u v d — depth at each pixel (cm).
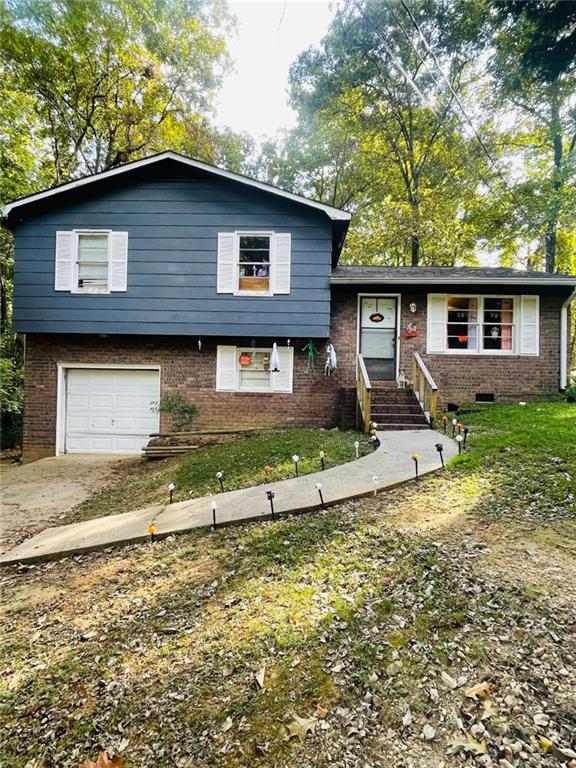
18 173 1285
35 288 948
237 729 193
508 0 812
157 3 1427
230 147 1928
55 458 965
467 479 498
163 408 978
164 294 947
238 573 330
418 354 948
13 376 1352
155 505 528
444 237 1831
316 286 948
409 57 1614
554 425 691
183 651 248
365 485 494
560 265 1892
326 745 181
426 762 169
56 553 398
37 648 263
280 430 942
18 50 1238
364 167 1939
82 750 190
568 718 183
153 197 948
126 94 1538
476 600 268
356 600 279
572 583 283
